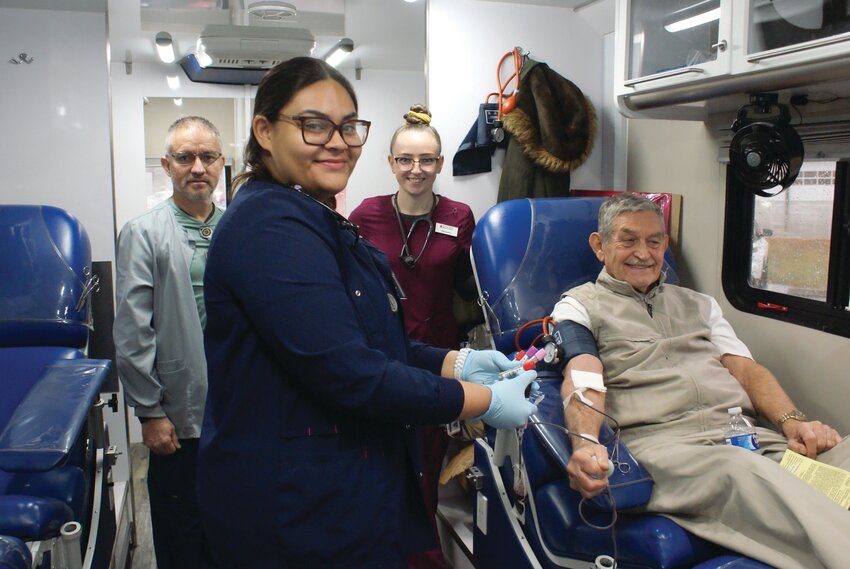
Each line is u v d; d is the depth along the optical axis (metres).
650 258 2.09
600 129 3.29
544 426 1.83
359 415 1.17
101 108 3.01
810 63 1.61
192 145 2.18
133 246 2.17
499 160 3.15
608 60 3.22
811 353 2.25
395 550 1.29
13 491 1.84
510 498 2.09
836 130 2.05
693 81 1.94
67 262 2.18
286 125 1.23
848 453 1.71
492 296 2.30
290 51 3.15
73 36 2.95
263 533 1.22
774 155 1.92
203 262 2.24
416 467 1.37
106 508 2.28
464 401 1.23
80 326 2.18
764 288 2.44
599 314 2.09
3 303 2.11
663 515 1.68
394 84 3.27
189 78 3.38
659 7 2.12
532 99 2.97
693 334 2.11
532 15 3.11
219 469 1.24
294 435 1.22
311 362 1.14
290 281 1.14
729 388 2.00
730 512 1.56
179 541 2.30
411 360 1.55
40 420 1.60
